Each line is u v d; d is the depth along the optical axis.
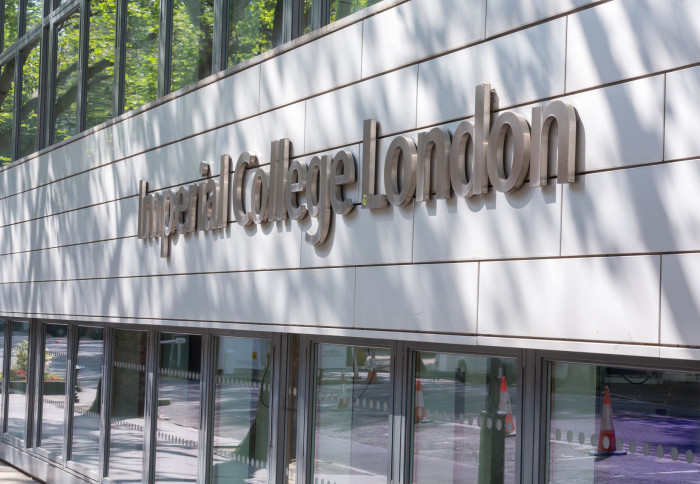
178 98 8.71
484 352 5.63
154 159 9.14
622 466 4.72
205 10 8.73
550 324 4.64
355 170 6.15
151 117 9.24
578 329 4.48
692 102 4.03
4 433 14.60
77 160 11.18
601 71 4.45
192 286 8.17
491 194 5.04
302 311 6.63
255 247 7.26
